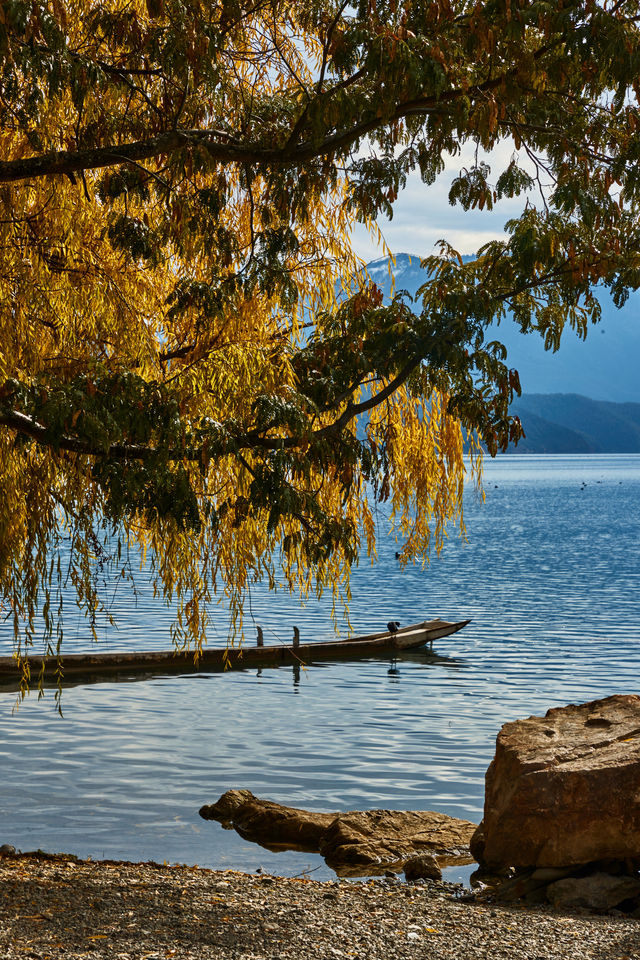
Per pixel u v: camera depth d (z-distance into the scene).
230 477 10.18
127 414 7.62
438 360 9.47
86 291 9.75
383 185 9.42
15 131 9.51
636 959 7.22
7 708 21.89
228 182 10.00
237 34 9.75
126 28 8.59
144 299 10.62
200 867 11.76
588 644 32.09
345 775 16.52
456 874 11.41
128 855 12.27
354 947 7.21
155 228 9.65
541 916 8.76
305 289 11.51
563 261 10.02
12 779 15.92
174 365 10.45
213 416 9.52
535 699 23.36
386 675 26.92
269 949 7.01
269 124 9.43
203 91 9.34
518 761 10.52
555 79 8.52
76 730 19.73
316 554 8.54
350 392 9.86
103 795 15.09
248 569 10.45
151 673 26.89
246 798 14.42
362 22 8.05
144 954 6.73
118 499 7.75
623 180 9.16
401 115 8.52
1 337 9.24
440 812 14.56
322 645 29.66
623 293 9.82
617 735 10.80
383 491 10.63
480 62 8.74
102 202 10.03
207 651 28.11
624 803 9.78
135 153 8.19
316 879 11.38
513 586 50.56
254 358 9.80
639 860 9.88
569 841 9.83
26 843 12.63
